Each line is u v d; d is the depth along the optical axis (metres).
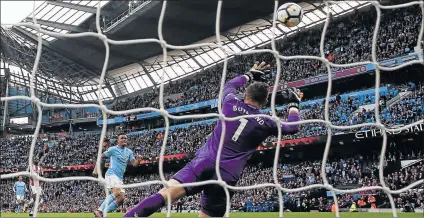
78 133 53.19
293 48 39.53
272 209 24.48
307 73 34.34
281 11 5.10
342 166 27.19
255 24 41.28
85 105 2.83
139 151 39.59
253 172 31.47
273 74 36.75
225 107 3.83
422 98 25.45
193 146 35.88
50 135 49.41
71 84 53.59
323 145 31.20
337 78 31.95
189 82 47.19
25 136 47.88
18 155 44.44
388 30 32.88
